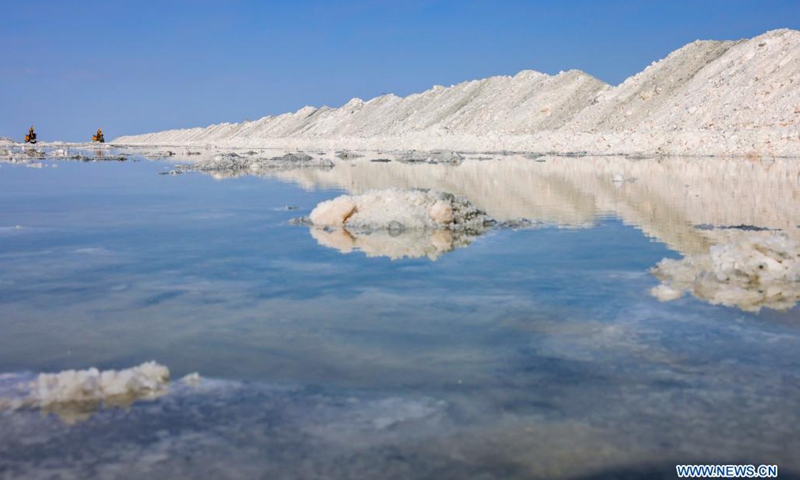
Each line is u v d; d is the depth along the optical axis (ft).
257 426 9.92
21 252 24.88
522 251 24.13
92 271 21.29
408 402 10.73
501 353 13.00
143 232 29.86
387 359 12.75
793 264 18.75
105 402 10.89
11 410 10.61
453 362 12.54
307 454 9.04
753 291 17.39
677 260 20.94
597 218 33.32
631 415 10.14
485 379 11.66
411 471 8.55
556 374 11.84
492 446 9.21
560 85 171.83
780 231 28.43
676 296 17.06
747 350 12.96
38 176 71.92
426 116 207.72
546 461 8.80
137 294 18.13
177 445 9.35
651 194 44.65
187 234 29.14
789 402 10.55
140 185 58.44
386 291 18.13
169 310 16.44
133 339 14.20
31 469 8.73
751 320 14.89
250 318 15.64
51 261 23.03
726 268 18.69
